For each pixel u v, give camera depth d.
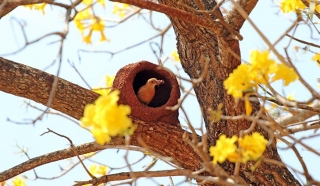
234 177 6.89
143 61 11.40
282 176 10.08
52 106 10.16
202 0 10.50
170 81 11.51
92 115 5.86
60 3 7.37
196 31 10.31
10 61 10.05
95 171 10.88
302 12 9.16
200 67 10.61
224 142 6.36
